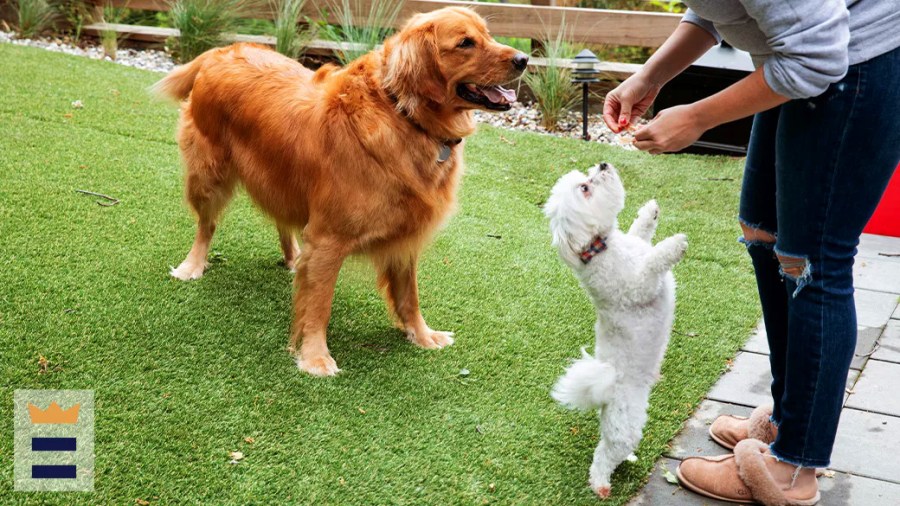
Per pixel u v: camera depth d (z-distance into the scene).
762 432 2.44
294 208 3.04
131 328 2.97
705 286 3.79
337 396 2.72
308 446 2.43
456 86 2.66
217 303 3.25
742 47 1.91
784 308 2.30
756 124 2.20
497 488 2.31
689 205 4.85
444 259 3.90
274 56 3.26
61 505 2.07
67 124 5.09
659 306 2.24
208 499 2.17
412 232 2.88
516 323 3.34
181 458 2.32
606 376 2.17
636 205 4.79
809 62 1.66
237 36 7.34
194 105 3.32
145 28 7.70
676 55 2.34
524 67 2.63
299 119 2.92
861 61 1.78
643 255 2.26
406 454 2.44
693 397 2.85
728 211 4.77
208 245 3.52
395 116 2.72
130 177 4.41
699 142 5.90
